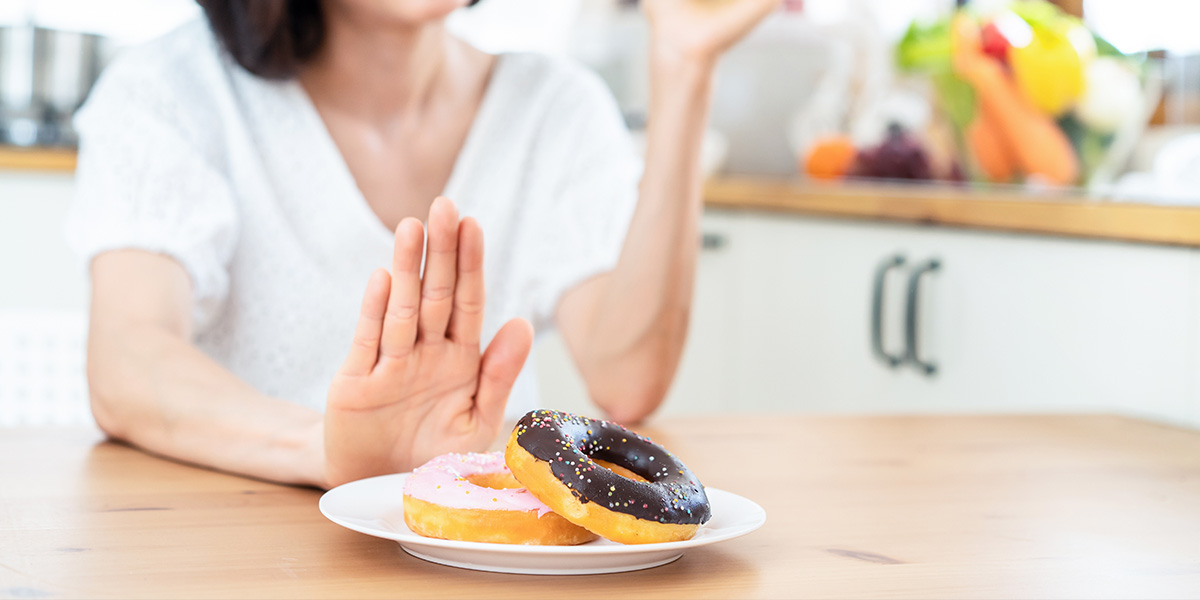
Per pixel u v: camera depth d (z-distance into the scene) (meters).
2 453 1.27
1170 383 1.59
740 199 2.58
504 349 1.20
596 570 1.03
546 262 1.76
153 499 1.16
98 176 1.51
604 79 3.21
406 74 1.68
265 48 1.62
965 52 2.05
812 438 1.38
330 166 1.66
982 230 1.86
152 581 1.01
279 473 1.20
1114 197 1.75
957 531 1.12
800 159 2.88
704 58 1.50
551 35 3.88
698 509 1.05
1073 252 1.72
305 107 1.66
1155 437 1.41
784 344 2.43
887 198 2.04
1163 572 1.05
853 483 1.22
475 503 1.05
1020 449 1.35
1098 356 1.68
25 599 0.98
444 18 1.59
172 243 1.47
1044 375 1.76
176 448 1.25
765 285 2.50
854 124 2.89
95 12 3.71
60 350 2.01
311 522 1.11
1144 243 1.62
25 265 2.68
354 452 1.17
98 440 1.33
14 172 2.65
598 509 1.03
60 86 2.99
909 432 1.41
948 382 1.93
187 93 1.62
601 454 1.09
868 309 2.10
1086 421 1.48
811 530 1.11
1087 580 1.04
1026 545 1.09
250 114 1.66
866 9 2.96
